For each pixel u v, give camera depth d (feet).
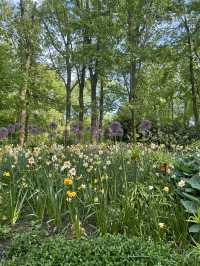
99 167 19.54
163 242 12.93
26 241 13.10
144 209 15.48
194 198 14.99
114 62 53.78
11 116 67.05
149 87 56.08
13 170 21.91
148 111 56.18
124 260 10.46
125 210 15.26
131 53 51.85
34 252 11.42
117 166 20.95
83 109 66.59
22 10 62.85
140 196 17.01
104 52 53.31
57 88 77.10
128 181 18.86
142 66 54.90
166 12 56.34
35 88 70.44
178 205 15.71
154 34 55.67
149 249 11.27
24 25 62.75
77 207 16.57
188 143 45.55
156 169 20.33
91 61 61.21
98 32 53.93
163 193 16.79
